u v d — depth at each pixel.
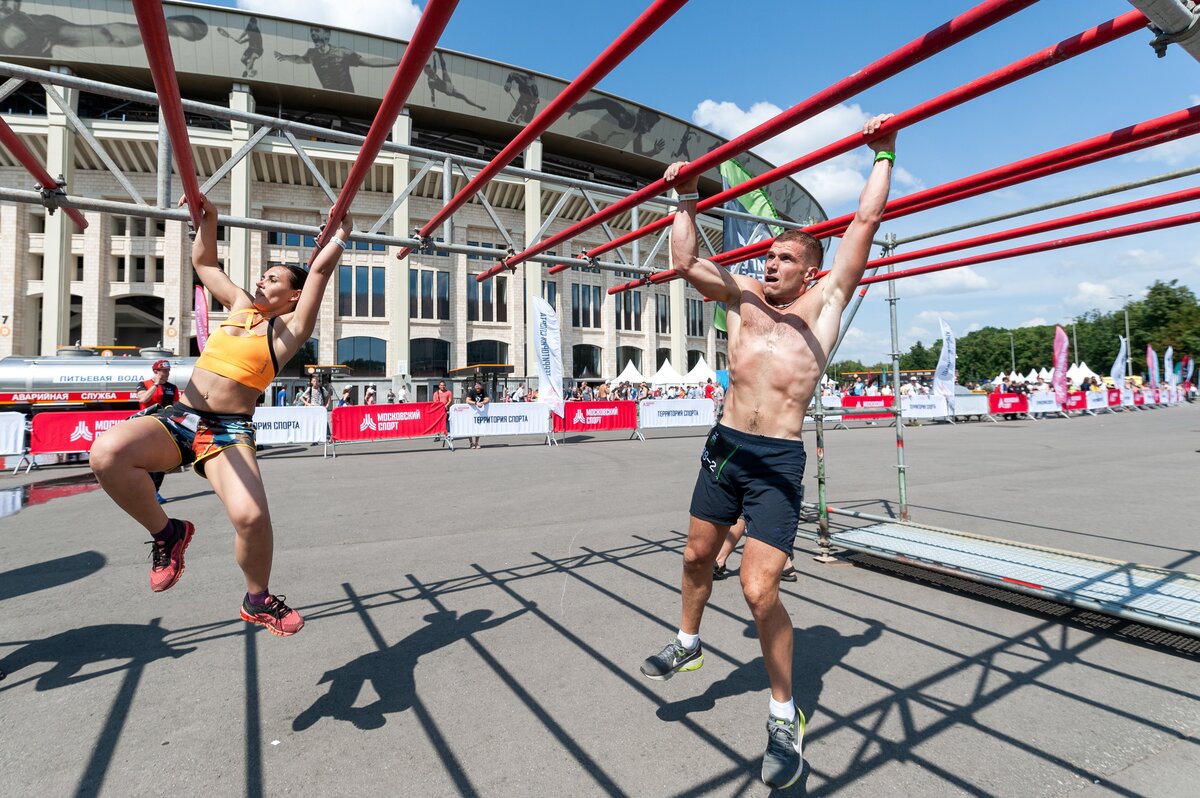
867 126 2.49
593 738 2.38
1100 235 4.28
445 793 2.04
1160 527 6.09
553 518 6.70
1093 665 3.04
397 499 8.00
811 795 2.02
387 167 28.95
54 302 25.30
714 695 2.72
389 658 3.14
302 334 2.57
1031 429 20.27
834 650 3.21
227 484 2.34
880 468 10.89
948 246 4.91
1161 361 52.31
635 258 6.77
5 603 4.05
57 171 24.30
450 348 32.56
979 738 2.38
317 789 2.06
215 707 2.64
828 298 2.29
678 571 4.66
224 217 4.63
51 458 13.58
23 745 2.35
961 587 4.26
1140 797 2.01
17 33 22.81
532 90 29.03
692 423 19.23
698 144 33.50
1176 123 2.64
